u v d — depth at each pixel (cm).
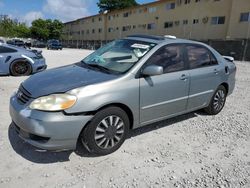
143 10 4497
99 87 324
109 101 327
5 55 866
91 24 6397
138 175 308
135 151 364
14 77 871
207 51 501
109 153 352
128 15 4925
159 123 477
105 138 340
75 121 306
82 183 287
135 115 369
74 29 7512
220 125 486
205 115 540
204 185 296
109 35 5669
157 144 390
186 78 433
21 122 311
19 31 7950
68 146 312
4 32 7431
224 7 3108
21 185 277
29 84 347
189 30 3603
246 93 795
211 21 3284
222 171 327
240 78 1138
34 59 928
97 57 430
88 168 316
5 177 289
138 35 475
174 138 415
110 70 376
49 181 287
